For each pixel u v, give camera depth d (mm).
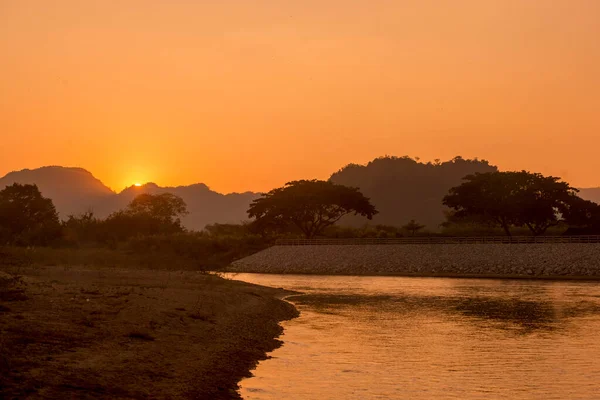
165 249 139875
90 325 30859
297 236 158375
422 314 51031
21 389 19984
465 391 25312
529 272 101312
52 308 34094
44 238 135000
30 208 161500
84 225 160875
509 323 45344
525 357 32250
